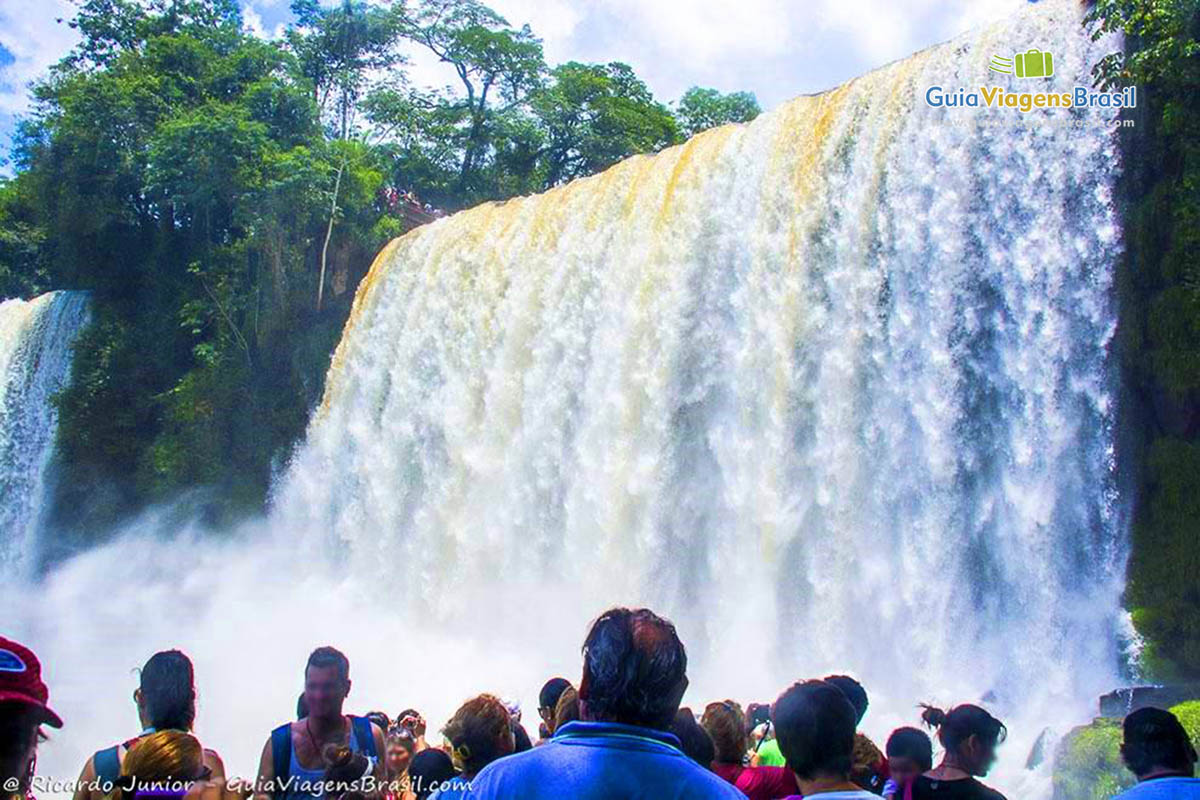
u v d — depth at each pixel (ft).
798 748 15.75
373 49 175.42
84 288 156.35
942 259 65.05
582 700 14.38
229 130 132.87
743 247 76.79
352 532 107.86
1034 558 59.41
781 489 71.46
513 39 164.45
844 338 69.36
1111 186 59.00
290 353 129.08
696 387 78.23
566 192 94.84
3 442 151.84
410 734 26.37
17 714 12.54
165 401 137.08
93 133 151.33
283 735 20.17
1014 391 61.52
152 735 17.60
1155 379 57.62
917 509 64.44
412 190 159.43
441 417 100.37
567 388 88.17
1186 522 55.36
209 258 139.85
